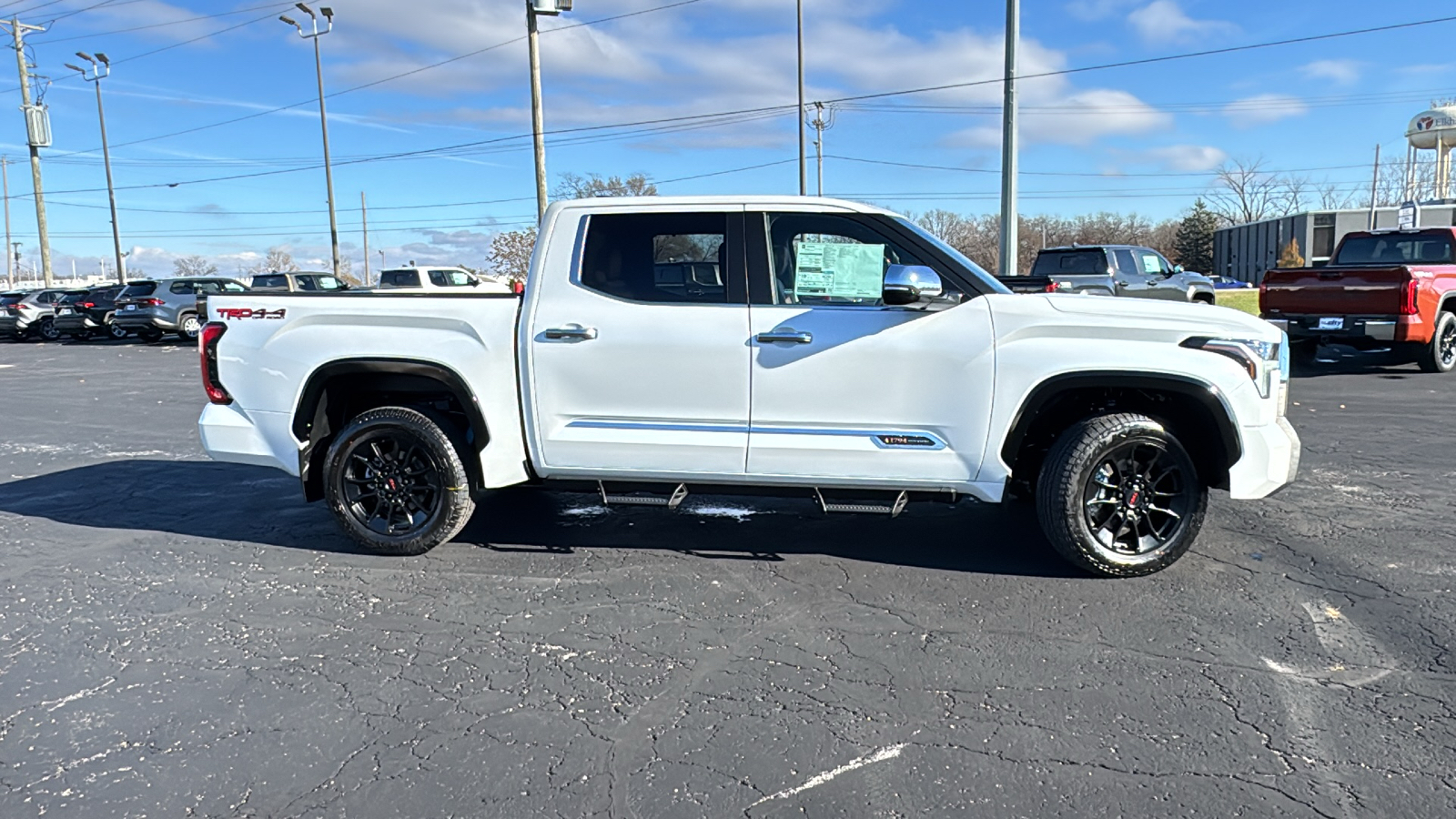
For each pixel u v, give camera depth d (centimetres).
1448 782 266
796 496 453
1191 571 443
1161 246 8731
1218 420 414
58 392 1281
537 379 446
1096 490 425
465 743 293
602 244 447
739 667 346
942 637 370
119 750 291
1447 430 799
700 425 439
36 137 3675
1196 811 254
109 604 417
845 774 273
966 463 428
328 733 301
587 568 459
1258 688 324
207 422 483
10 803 262
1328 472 646
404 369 457
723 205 442
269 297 475
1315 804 256
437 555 480
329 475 473
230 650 366
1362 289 1123
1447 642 360
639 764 279
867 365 423
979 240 6975
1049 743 290
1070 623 382
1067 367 412
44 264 3744
